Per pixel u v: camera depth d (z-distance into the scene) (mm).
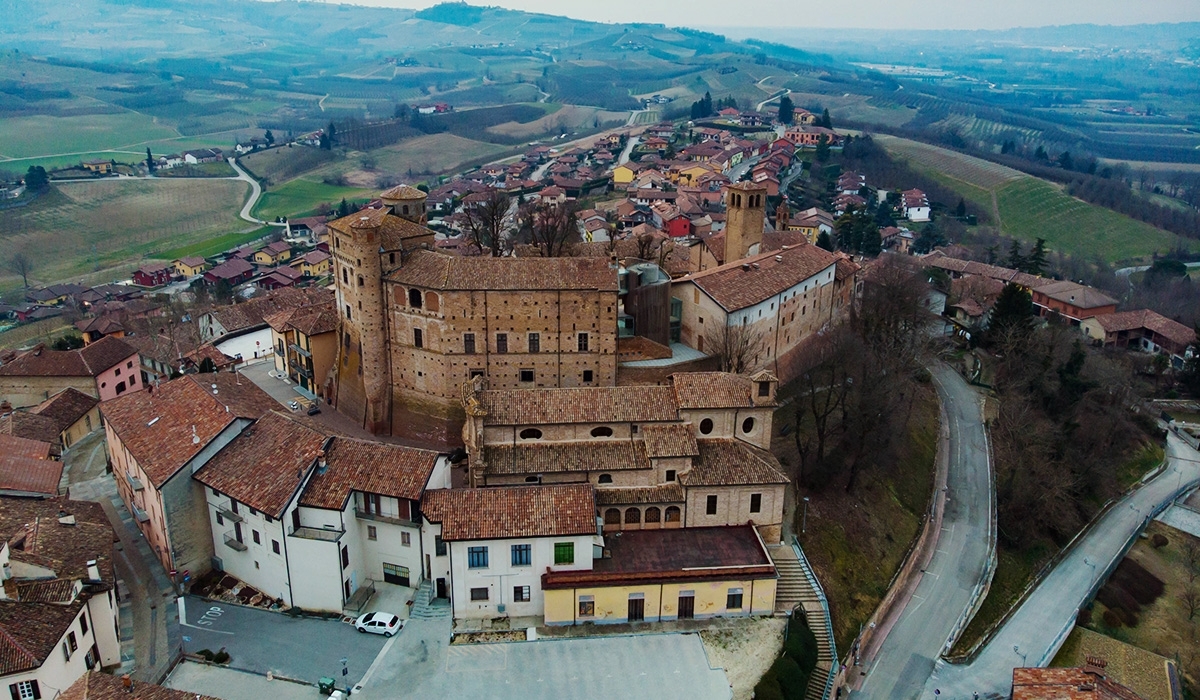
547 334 99688
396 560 79875
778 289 114875
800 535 89812
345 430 106562
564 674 70812
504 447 84750
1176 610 102750
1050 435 123000
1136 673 88188
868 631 85750
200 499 81125
